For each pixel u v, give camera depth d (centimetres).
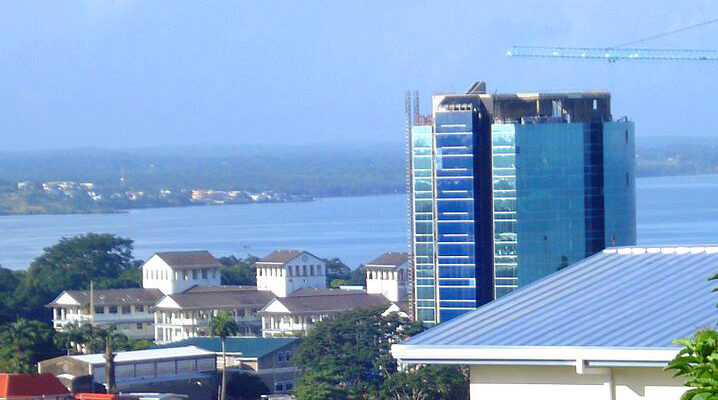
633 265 9012
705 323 7500
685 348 6053
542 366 7531
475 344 7725
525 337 7750
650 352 7175
